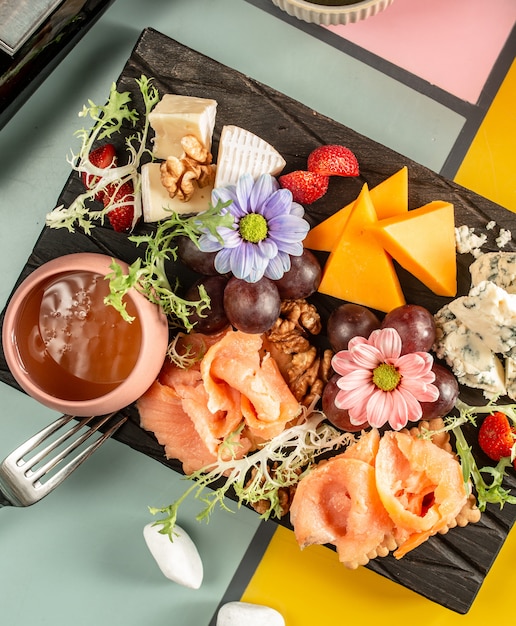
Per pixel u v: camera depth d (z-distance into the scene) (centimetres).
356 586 51
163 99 46
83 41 51
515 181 50
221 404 45
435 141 50
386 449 45
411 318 43
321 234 46
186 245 44
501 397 46
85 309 43
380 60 50
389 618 51
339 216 46
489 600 50
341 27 50
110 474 51
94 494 51
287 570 51
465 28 50
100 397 42
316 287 45
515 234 46
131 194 46
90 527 52
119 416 48
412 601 51
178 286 47
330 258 46
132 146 47
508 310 42
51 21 45
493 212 46
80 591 52
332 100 51
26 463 45
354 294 46
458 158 50
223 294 44
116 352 43
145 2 51
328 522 46
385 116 50
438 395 42
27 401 52
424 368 42
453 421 46
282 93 48
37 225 52
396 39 50
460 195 46
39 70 48
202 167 45
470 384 46
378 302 46
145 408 47
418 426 46
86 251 48
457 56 50
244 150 45
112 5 51
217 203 42
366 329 44
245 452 47
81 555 52
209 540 51
